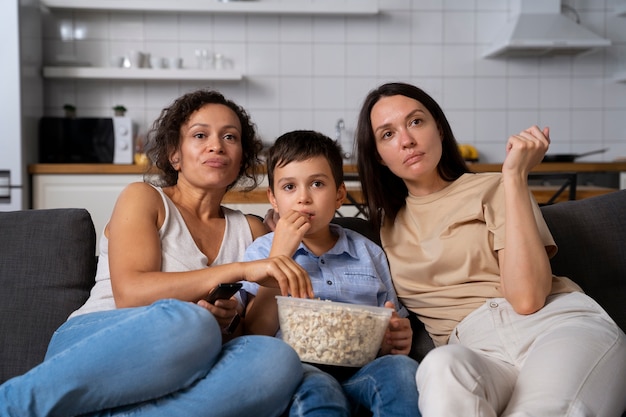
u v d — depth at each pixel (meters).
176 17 4.16
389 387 1.14
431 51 4.25
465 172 1.65
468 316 1.41
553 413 1.08
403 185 1.67
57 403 1.08
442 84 4.27
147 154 1.79
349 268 1.49
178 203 1.57
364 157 1.64
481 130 4.30
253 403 1.13
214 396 1.12
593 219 1.61
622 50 4.30
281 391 1.15
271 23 4.20
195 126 1.54
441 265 1.46
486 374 1.16
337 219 1.66
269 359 1.16
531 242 1.34
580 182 3.79
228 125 1.55
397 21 4.23
